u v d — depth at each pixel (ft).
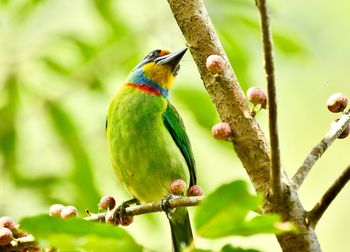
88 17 38.19
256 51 33.71
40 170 34.17
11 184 33.32
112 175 34.27
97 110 36.78
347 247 46.24
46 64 35.40
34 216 14.05
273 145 16.96
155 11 36.04
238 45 32.32
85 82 35.50
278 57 32.55
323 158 48.93
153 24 35.68
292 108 48.26
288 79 48.03
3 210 32.81
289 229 13.33
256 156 19.07
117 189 34.04
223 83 19.70
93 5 35.06
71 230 14.07
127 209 21.67
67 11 37.93
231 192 13.07
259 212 18.02
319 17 45.55
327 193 17.66
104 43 35.35
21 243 19.19
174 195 22.34
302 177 18.38
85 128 36.11
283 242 18.03
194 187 22.44
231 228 13.33
